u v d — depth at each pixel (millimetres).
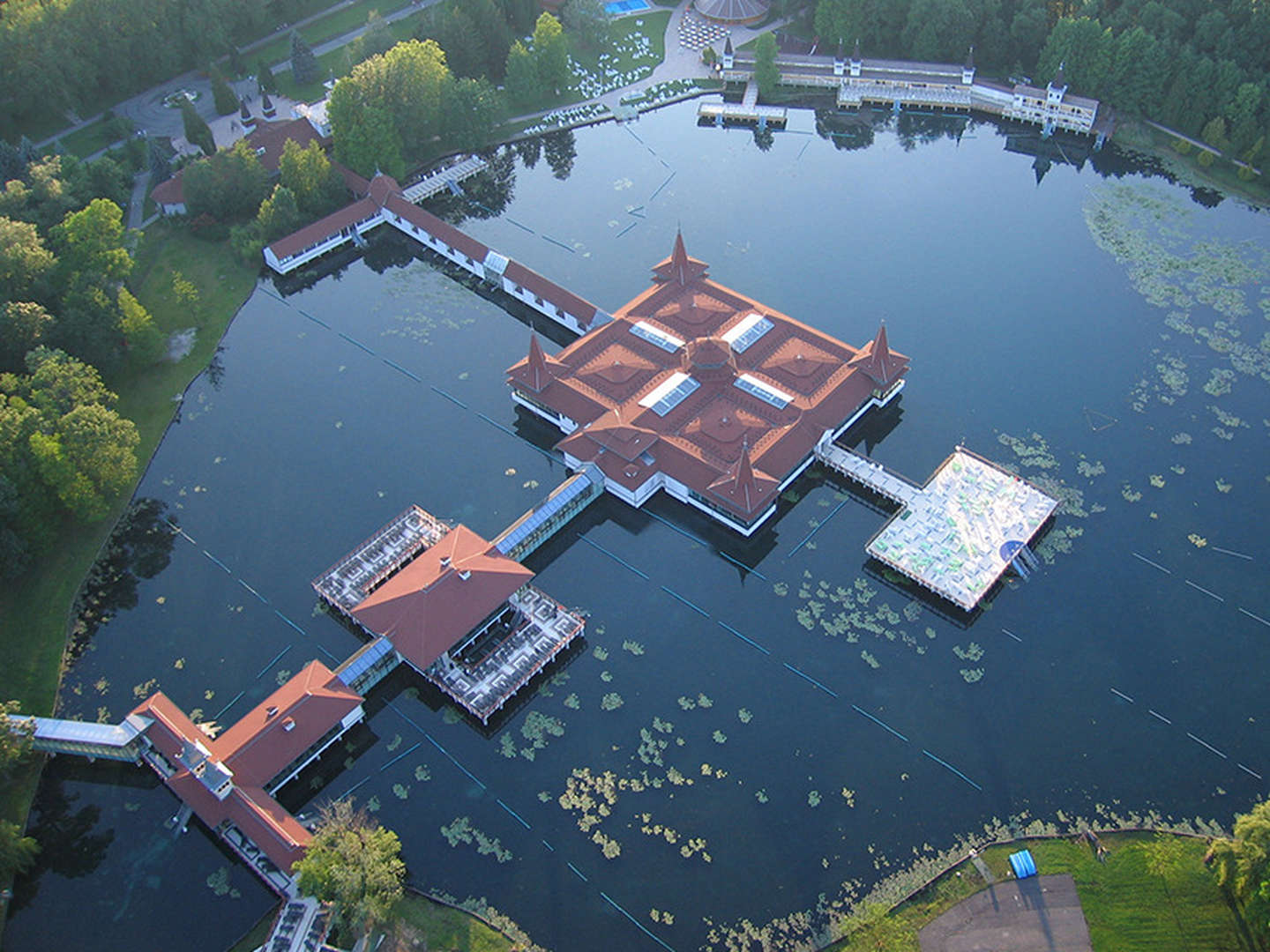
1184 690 139000
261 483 169375
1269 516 158875
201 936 120000
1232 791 128625
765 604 151250
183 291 193625
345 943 116000
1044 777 130625
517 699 141375
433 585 141625
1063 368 182375
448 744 137000
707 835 126625
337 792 132250
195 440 176500
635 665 144625
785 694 140625
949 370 182625
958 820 126812
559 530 161750
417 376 187125
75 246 187375
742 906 120188
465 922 119250
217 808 124875
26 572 156625
